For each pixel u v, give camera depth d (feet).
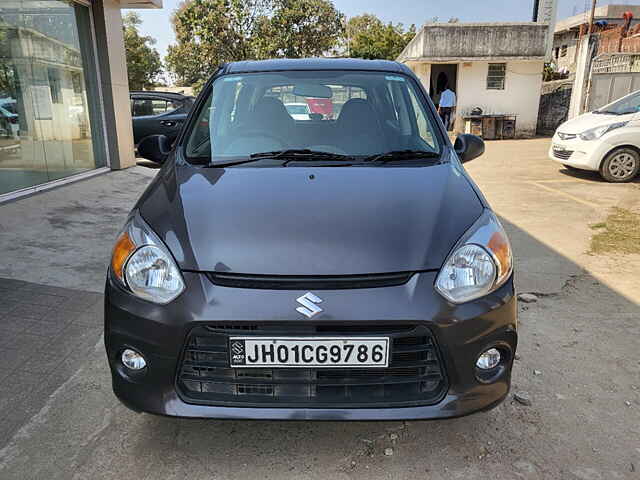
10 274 12.80
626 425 7.63
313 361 6.07
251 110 9.98
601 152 25.82
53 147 22.63
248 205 7.16
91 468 6.72
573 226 18.34
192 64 89.86
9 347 9.57
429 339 6.14
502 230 7.20
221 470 6.72
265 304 5.98
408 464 6.83
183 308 6.09
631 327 10.73
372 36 120.37
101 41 25.64
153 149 10.37
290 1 84.28
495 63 56.34
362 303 5.98
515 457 6.96
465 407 6.31
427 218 6.92
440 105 53.06
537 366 9.23
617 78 44.60
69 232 16.33
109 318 6.51
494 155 39.68
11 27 20.03
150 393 6.36
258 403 6.22
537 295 12.41
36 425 7.52
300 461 6.89
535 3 58.75
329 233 6.57
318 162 8.77
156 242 6.61
